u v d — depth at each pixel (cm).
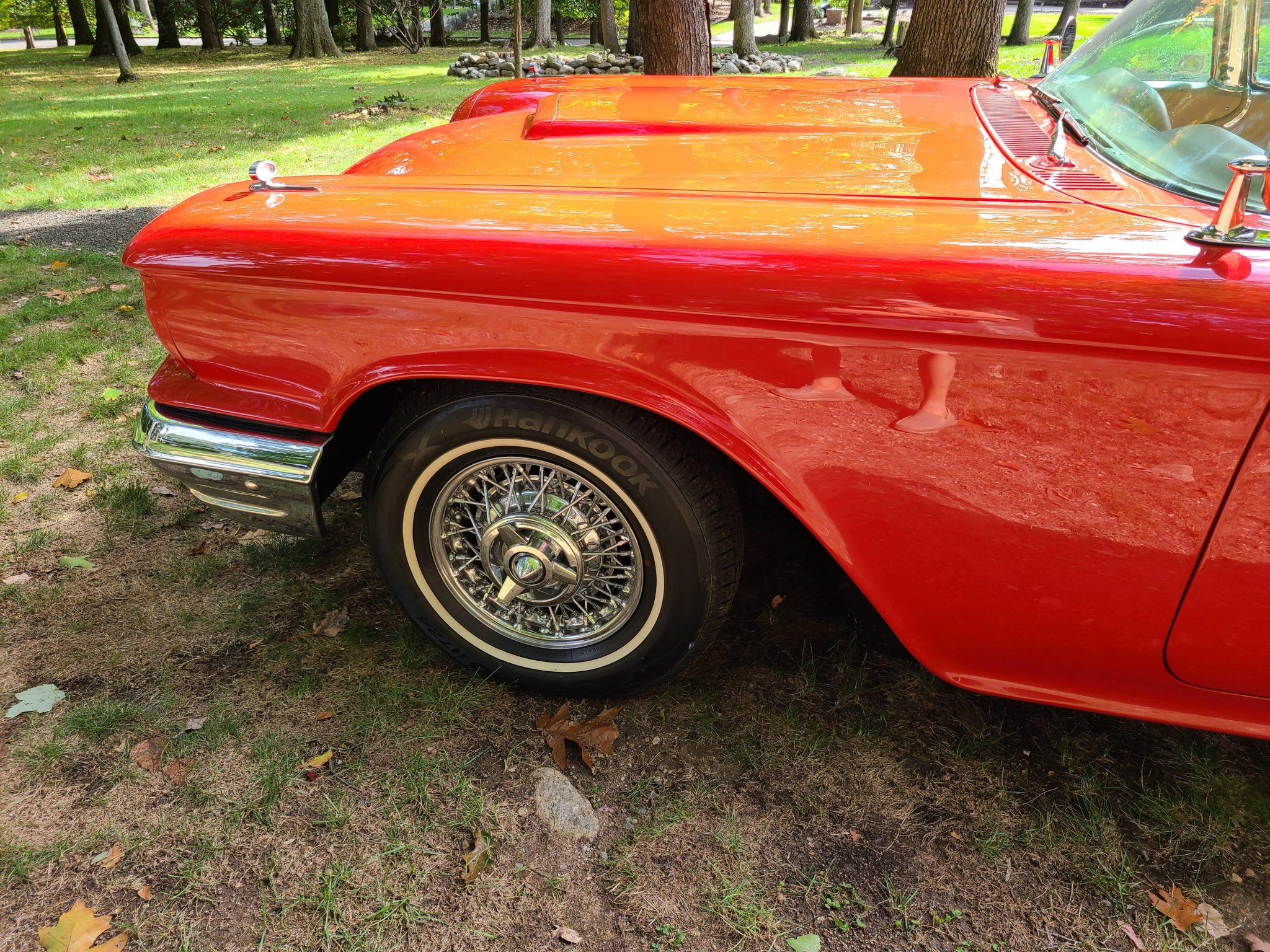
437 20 3139
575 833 170
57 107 1361
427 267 154
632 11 1814
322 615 230
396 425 178
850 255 139
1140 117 175
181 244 171
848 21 3475
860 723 195
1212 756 185
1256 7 167
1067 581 148
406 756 187
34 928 152
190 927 153
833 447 150
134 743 189
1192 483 132
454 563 195
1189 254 129
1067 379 131
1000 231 139
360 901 157
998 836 169
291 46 3078
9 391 350
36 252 527
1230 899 158
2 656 215
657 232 149
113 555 254
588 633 192
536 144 204
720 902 158
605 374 154
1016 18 2383
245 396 182
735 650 216
